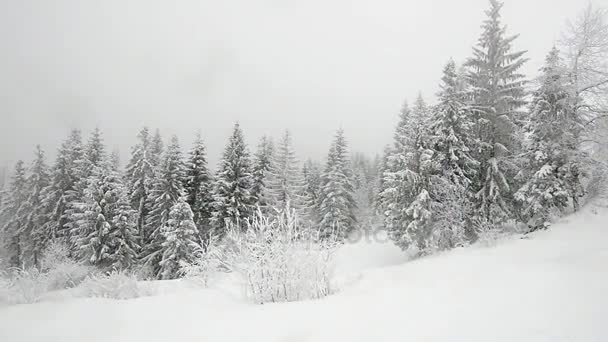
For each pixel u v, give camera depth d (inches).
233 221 926.4
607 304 153.0
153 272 905.5
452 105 692.1
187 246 796.0
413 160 703.7
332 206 1215.6
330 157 1320.1
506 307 160.9
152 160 1252.5
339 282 329.4
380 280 319.0
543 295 177.3
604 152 588.7
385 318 159.9
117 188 892.6
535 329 129.8
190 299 241.6
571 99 598.5
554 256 345.7
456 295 197.5
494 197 673.0
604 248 334.3
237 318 182.1
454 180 684.1
